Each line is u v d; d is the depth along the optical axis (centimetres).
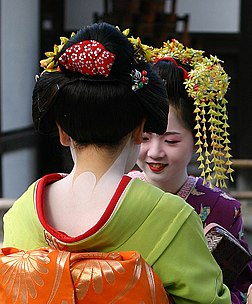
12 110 1596
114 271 295
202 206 415
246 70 1798
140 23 1705
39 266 298
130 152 321
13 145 1577
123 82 305
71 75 308
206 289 310
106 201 309
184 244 308
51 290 296
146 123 320
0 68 1537
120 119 306
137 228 305
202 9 1847
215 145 387
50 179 327
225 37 1839
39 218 310
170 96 396
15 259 305
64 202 315
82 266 296
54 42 1784
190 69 405
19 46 1622
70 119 307
